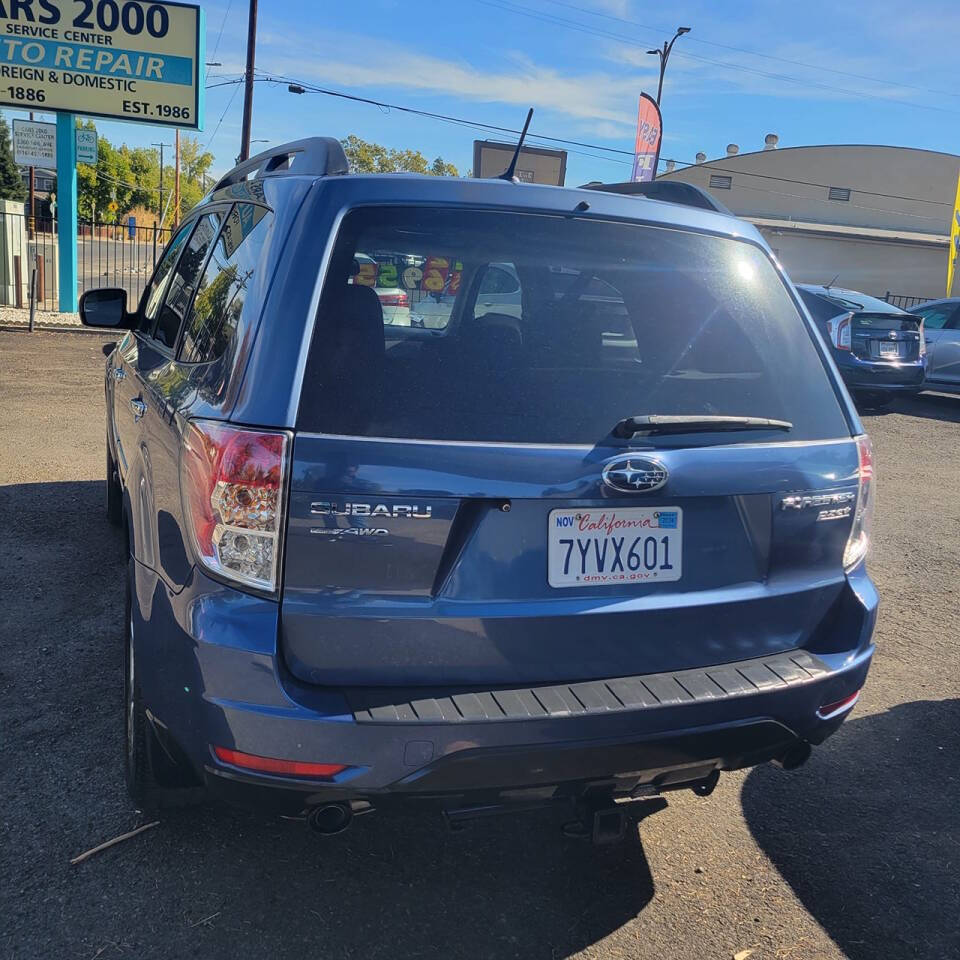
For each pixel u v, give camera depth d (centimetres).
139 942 233
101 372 1120
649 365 236
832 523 249
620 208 252
